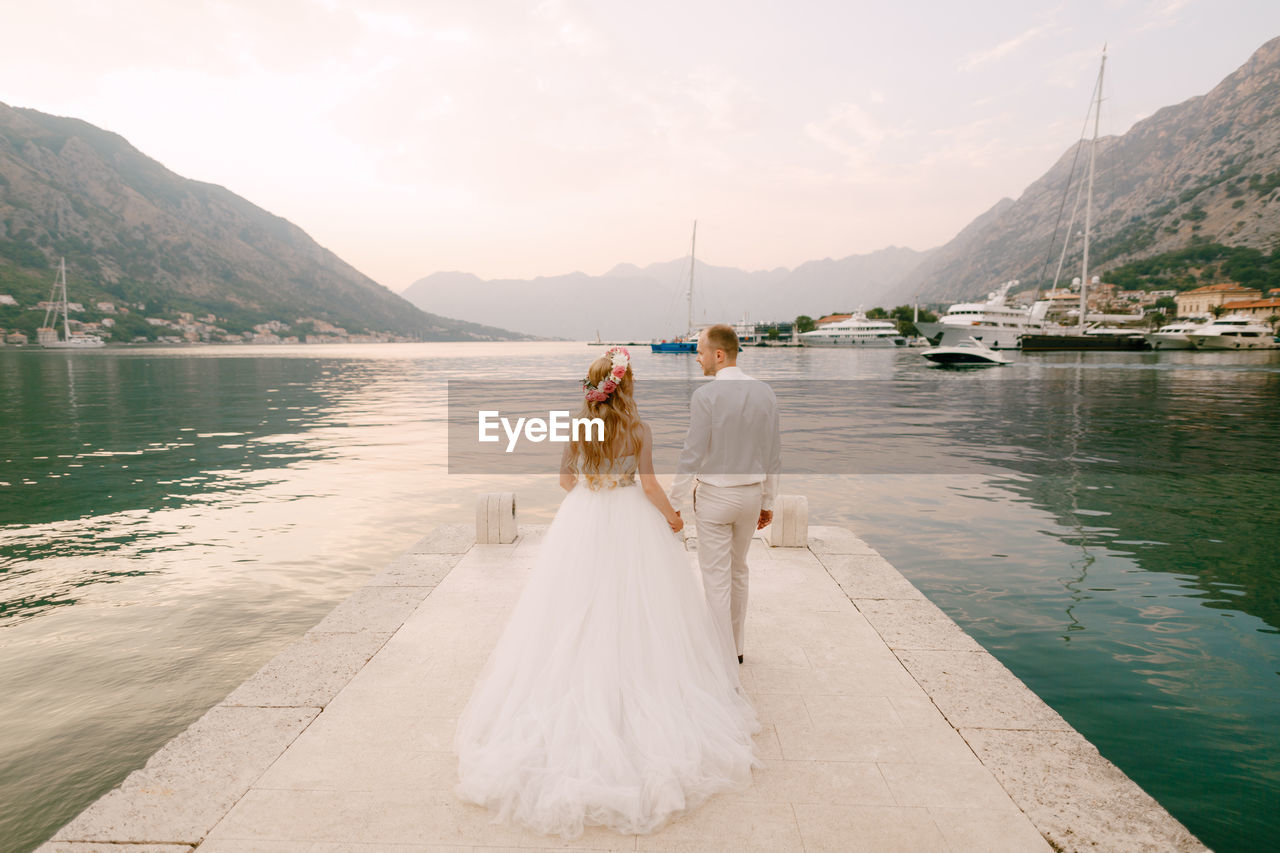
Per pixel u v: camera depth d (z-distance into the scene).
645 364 84.50
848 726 3.14
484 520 6.05
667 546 3.13
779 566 5.52
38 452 15.98
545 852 2.28
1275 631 5.53
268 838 2.33
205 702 4.67
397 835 2.36
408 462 14.75
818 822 2.46
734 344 3.42
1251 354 82.62
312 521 9.59
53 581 7.05
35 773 3.85
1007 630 5.59
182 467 13.99
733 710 3.00
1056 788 2.66
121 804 2.51
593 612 2.88
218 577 7.22
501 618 4.39
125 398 32.09
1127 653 5.15
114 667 5.18
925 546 8.05
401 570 5.34
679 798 2.45
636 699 2.75
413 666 3.71
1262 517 9.38
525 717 2.71
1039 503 10.38
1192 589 6.54
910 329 158.75
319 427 21.30
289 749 2.90
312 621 6.07
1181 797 3.44
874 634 4.21
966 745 2.99
